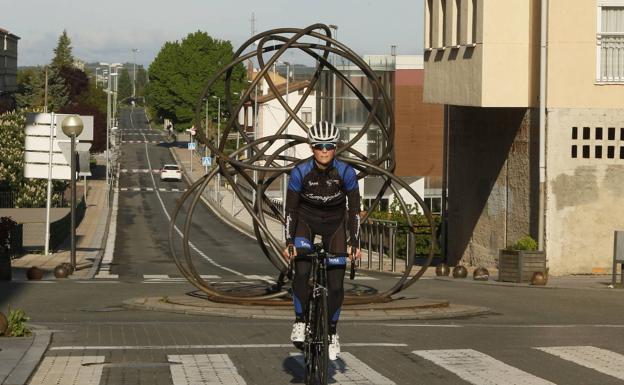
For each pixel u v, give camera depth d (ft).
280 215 112.78
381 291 136.46
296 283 55.93
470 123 212.43
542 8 171.42
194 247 317.01
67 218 323.78
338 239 55.62
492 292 139.23
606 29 172.96
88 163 190.29
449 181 227.20
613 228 173.88
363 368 62.44
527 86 180.24
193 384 57.21
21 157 452.76
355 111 444.55
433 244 110.93
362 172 110.73
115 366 63.41
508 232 190.90
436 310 103.96
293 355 68.18
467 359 66.08
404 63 450.71
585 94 172.55
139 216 463.83
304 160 58.80
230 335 80.07
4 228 163.43
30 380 58.29
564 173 173.06
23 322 77.71
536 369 62.34
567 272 173.88
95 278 175.52
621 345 73.67
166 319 97.30
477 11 182.60
